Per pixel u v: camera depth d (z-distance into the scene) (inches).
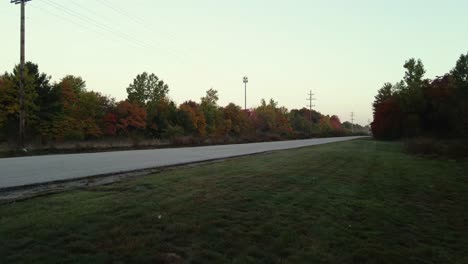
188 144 1498.5
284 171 483.2
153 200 267.6
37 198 265.7
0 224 194.1
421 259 188.7
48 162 563.5
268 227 216.7
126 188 317.7
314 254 181.2
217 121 2746.1
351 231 223.5
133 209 235.9
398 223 251.0
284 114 3914.9
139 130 2113.7
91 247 166.4
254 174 441.4
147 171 463.5
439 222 264.7
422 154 876.0
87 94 1867.6
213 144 1612.9
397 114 1961.1
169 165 542.3
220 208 253.6
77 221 203.5
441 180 468.4
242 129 2967.5
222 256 168.7
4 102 1478.8
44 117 1622.8
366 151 1012.5
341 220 245.9
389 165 627.2
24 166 495.2
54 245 167.8
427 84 1780.3
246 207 262.1
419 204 320.5
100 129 1884.8
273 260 170.1
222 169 490.3
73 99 1856.5
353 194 338.3
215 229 205.0
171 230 197.5
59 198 266.8
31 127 1556.3
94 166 509.7
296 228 219.3
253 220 229.6
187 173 434.6
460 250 208.7
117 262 153.5
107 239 177.8
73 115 1790.1
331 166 575.5
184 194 296.4
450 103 1277.1
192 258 163.2
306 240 200.2
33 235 178.5
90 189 311.7
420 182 442.6
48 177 382.0
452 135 1309.1
